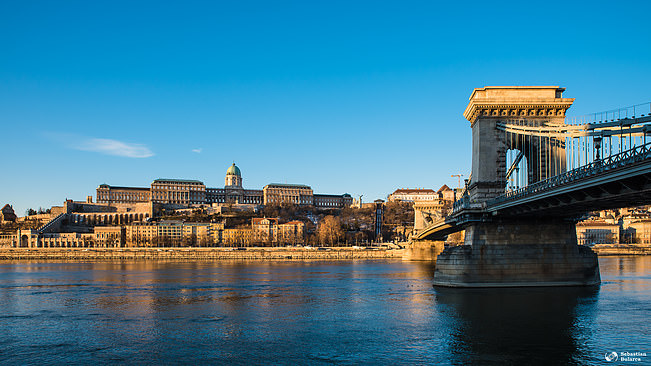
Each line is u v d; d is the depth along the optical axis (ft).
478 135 301.43
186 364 177.88
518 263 296.92
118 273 535.60
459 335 205.67
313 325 231.09
